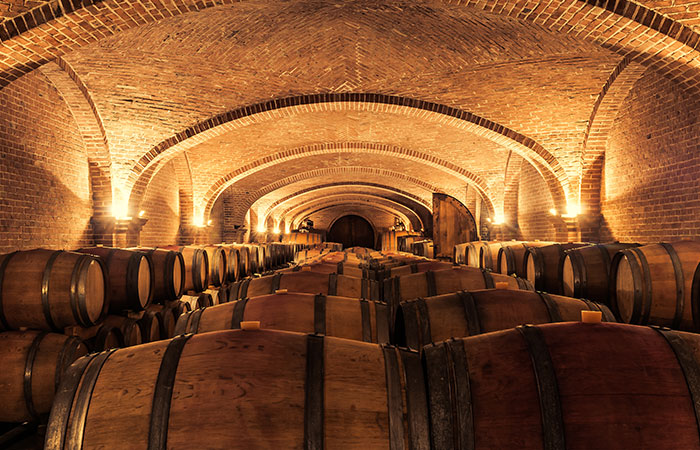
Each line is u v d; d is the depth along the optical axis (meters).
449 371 1.88
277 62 8.83
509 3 5.47
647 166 8.59
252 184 20.66
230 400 1.83
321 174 20.97
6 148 7.27
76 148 9.41
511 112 10.31
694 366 1.79
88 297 4.60
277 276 5.06
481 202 20.59
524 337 1.95
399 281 5.04
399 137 15.03
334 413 1.83
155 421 1.80
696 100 6.23
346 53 8.62
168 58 8.35
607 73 8.73
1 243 7.09
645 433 1.67
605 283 5.51
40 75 8.16
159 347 2.08
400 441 1.82
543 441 1.70
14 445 3.74
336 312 3.37
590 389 1.75
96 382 1.94
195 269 7.52
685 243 4.63
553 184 11.39
